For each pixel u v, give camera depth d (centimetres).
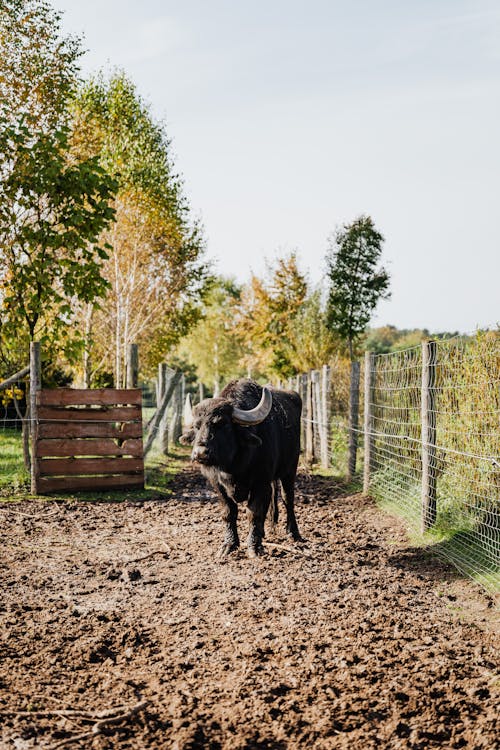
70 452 1252
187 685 494
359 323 3716
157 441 1862
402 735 433
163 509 1144
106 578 757
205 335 7375
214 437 784
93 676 512
